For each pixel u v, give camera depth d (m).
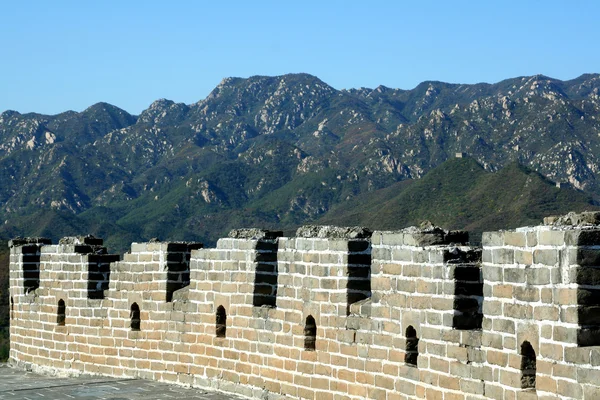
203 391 21.14
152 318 23.05
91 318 24.89
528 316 13.01
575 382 12.06
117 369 24.08
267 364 19.58
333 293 17.72
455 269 14.80
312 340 18.50
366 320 16.89
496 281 13.73
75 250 25.50
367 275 17.58
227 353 20.81
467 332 14.45
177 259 22.88
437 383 15.05
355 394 17.11
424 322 15.40
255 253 20.12
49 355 26.31
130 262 23.77
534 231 12.90
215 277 21.25
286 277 19.12
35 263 27.78
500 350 13.63
